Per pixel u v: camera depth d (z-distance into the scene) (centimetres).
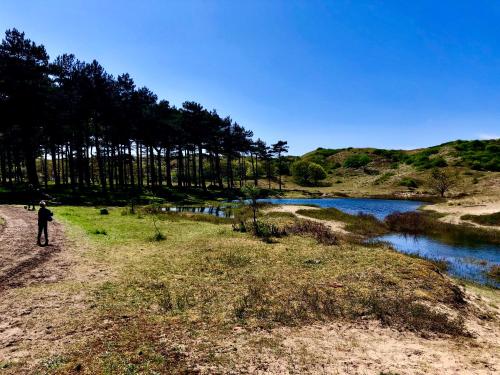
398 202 6662
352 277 1273
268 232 2177
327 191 9356
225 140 8200
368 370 661
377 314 959
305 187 10719
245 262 1480
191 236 2119
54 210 3189
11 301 957
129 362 646
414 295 1112
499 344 856
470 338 884
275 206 4734
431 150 11531
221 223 2973
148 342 736
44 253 1523
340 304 1017
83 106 5000
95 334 769
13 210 3061
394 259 1495
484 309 1138
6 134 5022
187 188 7125
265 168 12656
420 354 747
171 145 7275
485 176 7644
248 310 952
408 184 9062
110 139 5906
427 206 5019
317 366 666
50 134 5022
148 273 1284
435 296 1138
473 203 4434
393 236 2697
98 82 5103
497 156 9369
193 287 1141
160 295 1055
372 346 776
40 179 7869
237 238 2058
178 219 3025
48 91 4534
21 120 4378
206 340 762
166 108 6450
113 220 2733
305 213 3734
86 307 934
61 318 855
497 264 1833
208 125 7219
